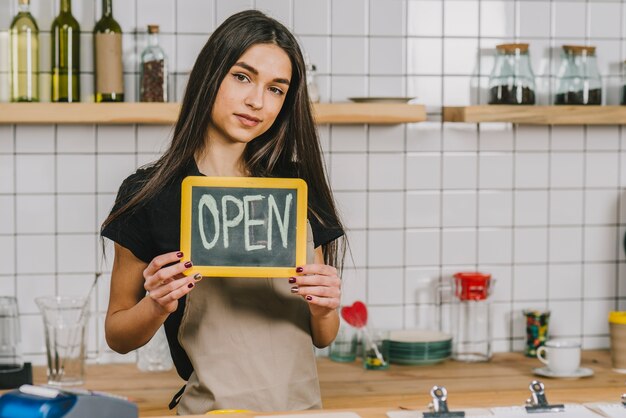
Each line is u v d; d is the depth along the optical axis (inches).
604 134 122.4
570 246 122.6
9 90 110.1
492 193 120.6
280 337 72.1
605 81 122.5
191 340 72.0
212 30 114.2
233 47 69.3
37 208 113.0
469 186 120.1
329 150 117.0
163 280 65.0
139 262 73.0
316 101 111.3
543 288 122.4
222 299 71.9
